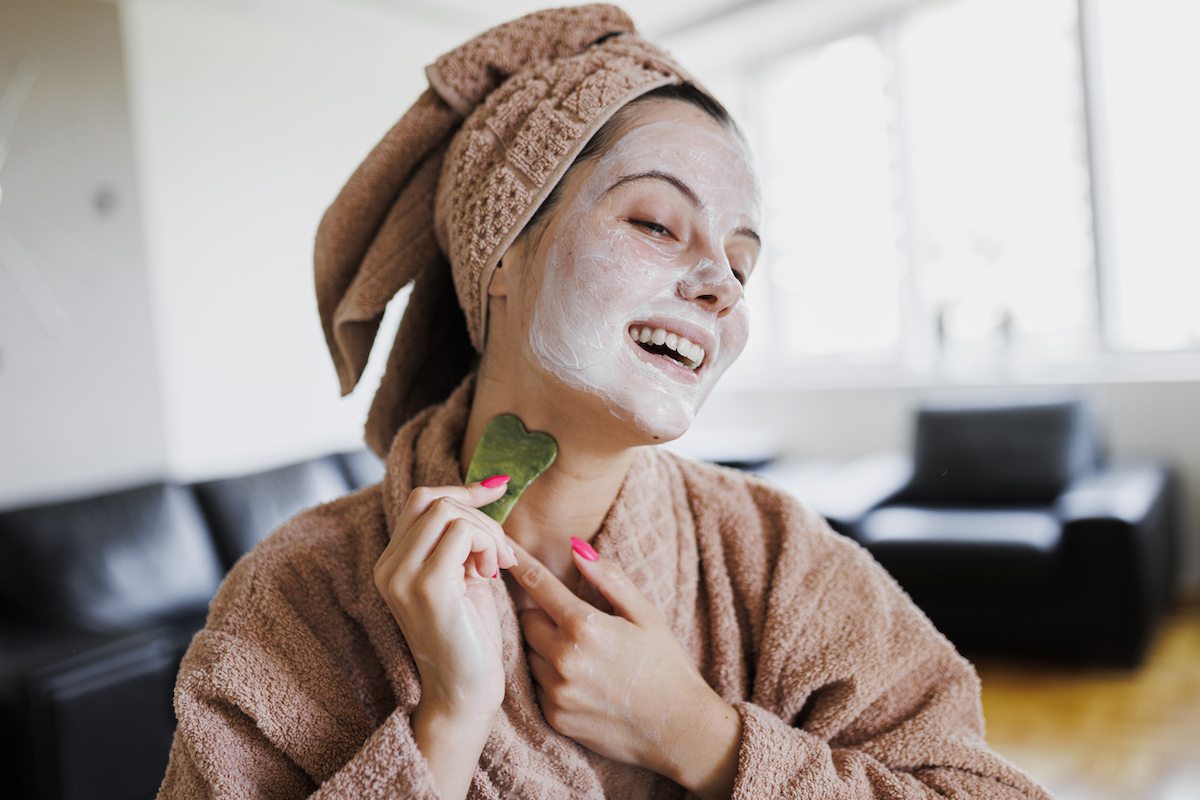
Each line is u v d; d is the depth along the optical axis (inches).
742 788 21.9
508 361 24.6
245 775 21.6
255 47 145.1
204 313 137.4
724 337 24.4
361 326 28.3
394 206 27.6
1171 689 92.0
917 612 27.2
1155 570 104.6
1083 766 78.2
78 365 120.4
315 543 24.5
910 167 156.5
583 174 23.1
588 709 22.6
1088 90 132.9
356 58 160.6
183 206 135.0
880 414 154.6
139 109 129.3
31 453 115.9
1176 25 125.7
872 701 25.5
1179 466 123.5
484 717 20.6
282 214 149.0
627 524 25.3
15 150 114.7
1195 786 73.3
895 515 117.3
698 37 166.9
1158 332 131.6
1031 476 120.2
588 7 25.9
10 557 89.3
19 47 115.0
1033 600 101.6
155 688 74.3
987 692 96.0
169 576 98.5
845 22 160.7
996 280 147.4
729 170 23.9
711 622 26.3
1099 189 133.6
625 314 22.7
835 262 169.9
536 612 24.2
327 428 154.7
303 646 22.7
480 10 151.0
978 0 145.7
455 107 26.1
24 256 115.5
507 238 23.4
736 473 29.5
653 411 22.7
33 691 65.2
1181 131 127.0
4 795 66.6
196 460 135.9
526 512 25.0
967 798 23.5
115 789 70.2
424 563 20.6
